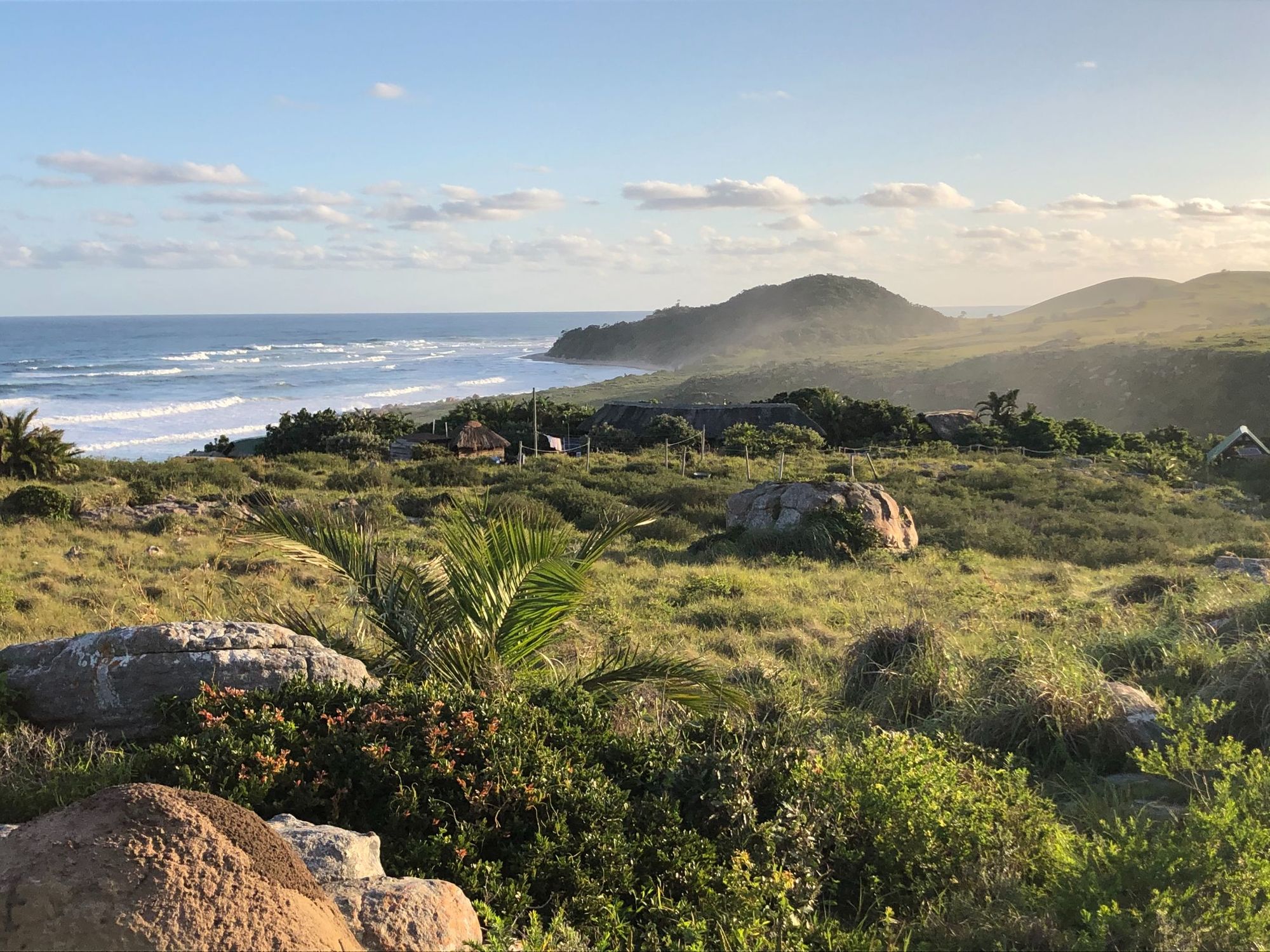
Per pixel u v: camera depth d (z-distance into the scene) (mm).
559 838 4078
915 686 7699
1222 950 3172
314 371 167625
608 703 6371
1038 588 15109
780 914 3705
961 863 4289
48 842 2051
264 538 6750
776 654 9930
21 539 19188
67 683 5672
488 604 6453
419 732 4602
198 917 1972
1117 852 3834
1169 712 5855
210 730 4633
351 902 2867
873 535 20250
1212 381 130625
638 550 20359
